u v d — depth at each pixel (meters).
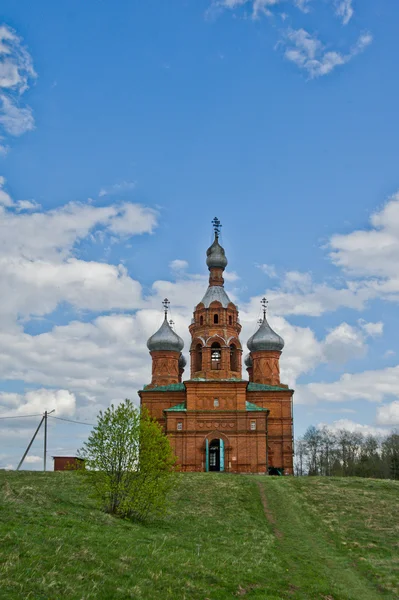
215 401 86.62
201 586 25.39
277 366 105.06
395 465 118.62
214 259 98.56
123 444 42.34
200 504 52.91
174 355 106.75
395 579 33.12
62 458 81.19
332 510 53.34
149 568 25.95
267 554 36.00
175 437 85.00
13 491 40.44
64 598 20.03
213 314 93.06
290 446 92.62
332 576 33.25
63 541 26.91
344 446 146.12
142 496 41.47
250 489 61.00
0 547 24.00
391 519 50.12
